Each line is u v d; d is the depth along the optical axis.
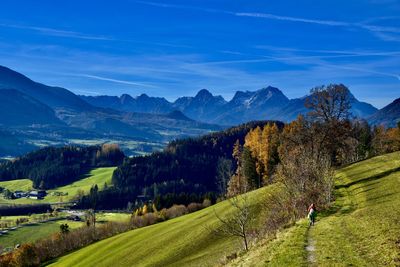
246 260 33.47
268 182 103.12
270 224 51.62
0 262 127.06
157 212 154.62
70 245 130.75
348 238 32.91
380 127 166.38
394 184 55.28
